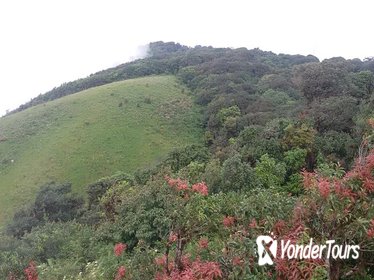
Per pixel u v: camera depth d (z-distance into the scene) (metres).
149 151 53.28
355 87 44.50
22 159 52.12
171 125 60.16
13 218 37.81
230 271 5.15
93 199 35.88
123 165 50.09
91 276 10.41
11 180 48.22
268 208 6.57
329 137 28.42
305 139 26.48
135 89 70.19
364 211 4.94
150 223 14.88
